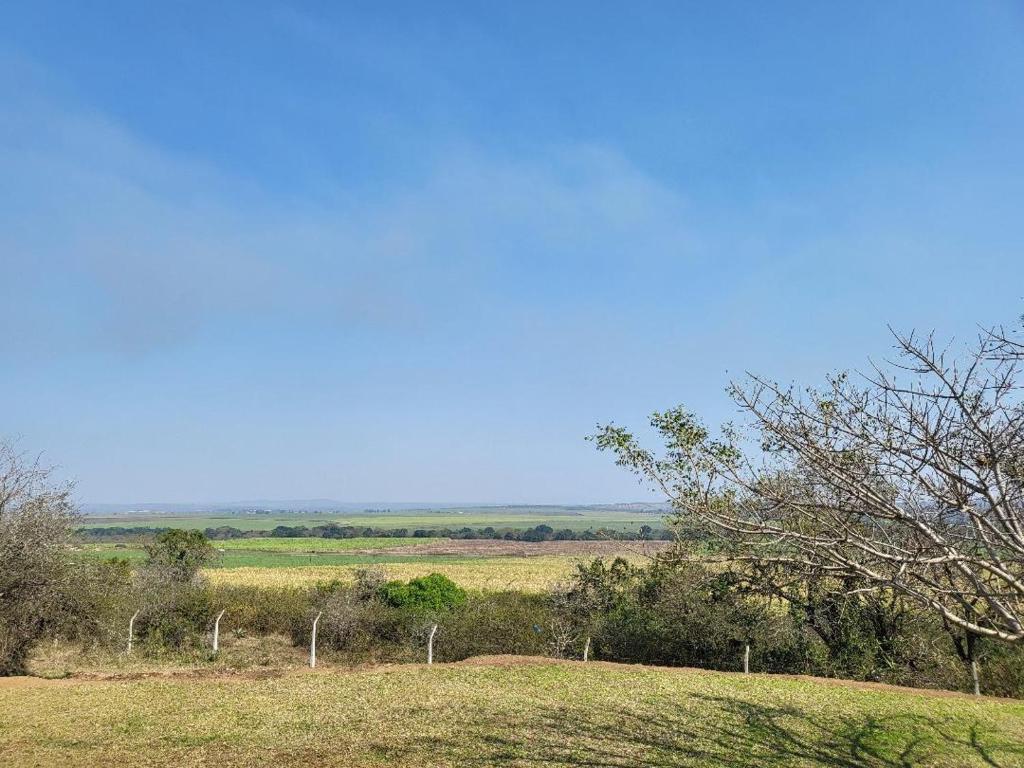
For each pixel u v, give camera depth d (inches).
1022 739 483.8
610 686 598.2
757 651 740.0
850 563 246.2
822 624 719.1
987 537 245.8
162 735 462.0
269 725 485.7
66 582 692.1
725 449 369.1
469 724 490.6
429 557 2982.3
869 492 242.1
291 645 1010.1
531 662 685.3
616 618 874.8
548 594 1075.9
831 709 542.9
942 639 679.1
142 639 932.6
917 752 451.5
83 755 421.7
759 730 489.4
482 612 985.5
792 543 266.4
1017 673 663.1
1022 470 239.1
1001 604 241.9
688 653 789.2
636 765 417.1
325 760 418.6
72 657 807.1
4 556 645.9
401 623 997.2
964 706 558.6
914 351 240.1
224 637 1028.5
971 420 229.8
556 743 451.8
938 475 245.9
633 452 405.7
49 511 682.8
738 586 520.4
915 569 250.8
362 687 589.9
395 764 413.4
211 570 2183.8
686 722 503.5
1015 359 234.4
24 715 502.9
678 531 440.8
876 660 682.8
